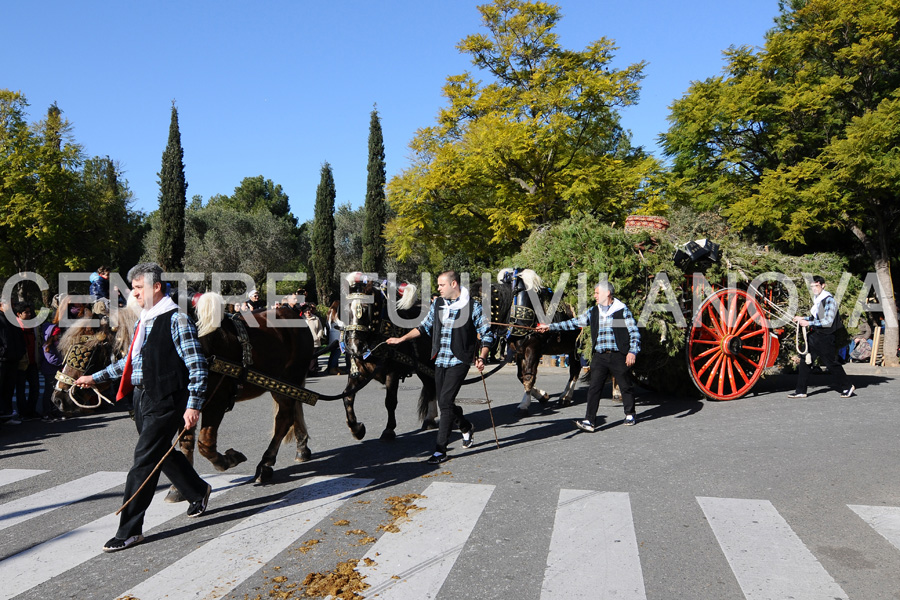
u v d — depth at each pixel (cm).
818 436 691
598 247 846
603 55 1948
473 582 349
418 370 721
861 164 1620
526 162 1925
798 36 1836
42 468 633
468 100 2017
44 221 2730
